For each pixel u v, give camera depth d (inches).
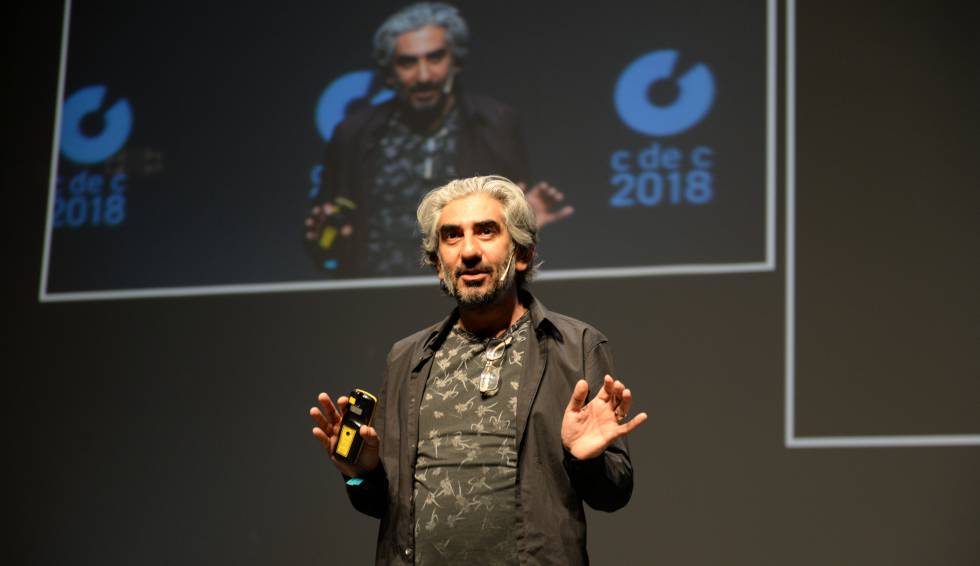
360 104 158.9
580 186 148.3
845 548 130.5
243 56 164.6
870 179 138.6
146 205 163.6
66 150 168.2
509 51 154.7
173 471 154.3
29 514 157.5
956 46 139.5
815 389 135.0
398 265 152.4
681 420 138.5
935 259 134.9
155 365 158.2
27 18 173.8
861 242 137.4
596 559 137.2
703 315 140.6
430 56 157.2
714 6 148.3
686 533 135.3
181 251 160.9
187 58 166.7
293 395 152.6
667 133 146.7
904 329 134.0
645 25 150.3
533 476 69.2
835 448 133.2
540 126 151.3
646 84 148.8
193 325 158.1
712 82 146.3
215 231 160.1
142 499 154.6
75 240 165.0
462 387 72.7
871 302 135.7
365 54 160.2
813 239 138.7
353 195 156.0
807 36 143.9
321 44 162.1
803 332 136.9
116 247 163.2
